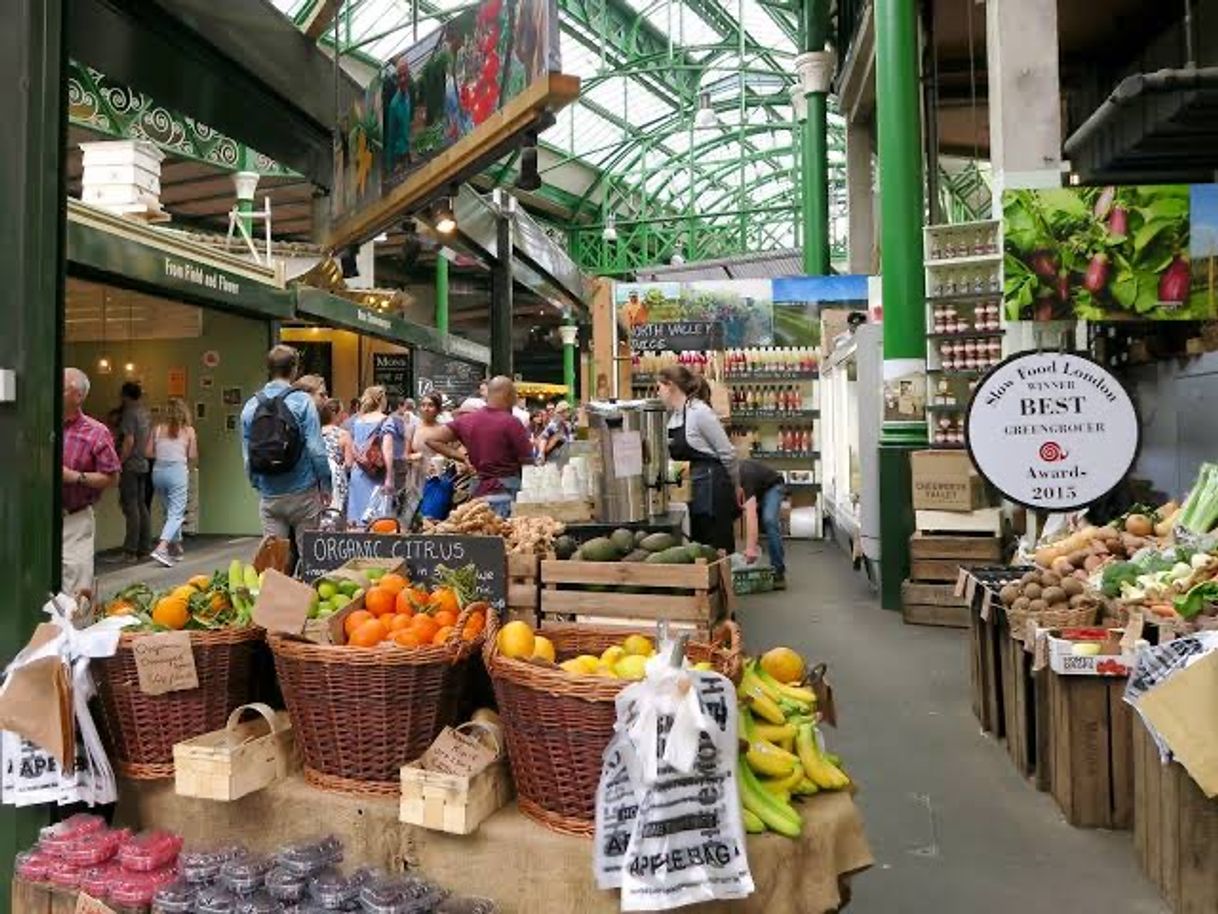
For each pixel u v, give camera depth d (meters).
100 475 4.74
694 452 5.79
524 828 2.02
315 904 2.01
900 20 7.43
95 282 7.57
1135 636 3.33
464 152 4.69
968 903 2.87
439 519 6.50
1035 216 6.03
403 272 24.17
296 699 2.23
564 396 26.30
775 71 28.25
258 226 17.72
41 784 2.32
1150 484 8.23
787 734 2.11
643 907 1.74
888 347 7.45
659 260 35.28
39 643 2.31
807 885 1.97
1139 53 11.69
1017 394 4.48
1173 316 5.93
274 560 2.82
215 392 10.59
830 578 9.01
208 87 4.29
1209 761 2.59
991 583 4.46
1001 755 4.14
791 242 42.47
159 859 2.21
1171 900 2.80
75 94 11.28
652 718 1.76
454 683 2.25
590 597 2.63
